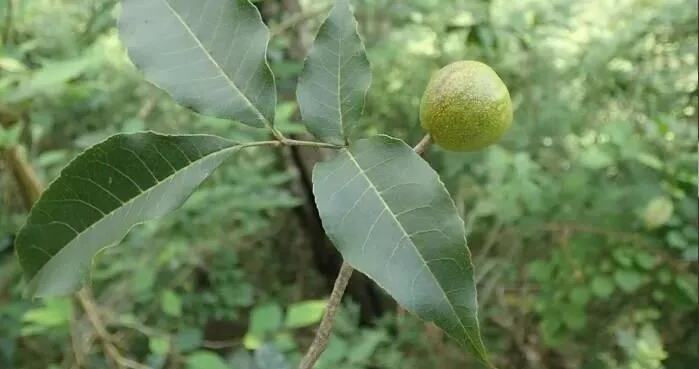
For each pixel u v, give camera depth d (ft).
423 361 1.79
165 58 0.58
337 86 0.57
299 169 2.08
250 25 0.58
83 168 0.54
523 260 1.86
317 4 2.19
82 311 1.62
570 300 1.56
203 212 1.73
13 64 1.32
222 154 0.56
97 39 2.03
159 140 0.54
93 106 1.98
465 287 0.48
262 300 2.17
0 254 1.63
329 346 1.33
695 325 1.66
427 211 0.49
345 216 0.50
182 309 1.92
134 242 1.72
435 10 2.01
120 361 1.45
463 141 0.59
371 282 2.31
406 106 2.25
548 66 2.10
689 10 1.78
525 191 1.59
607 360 1.76
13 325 1.64
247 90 0.57
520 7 1.98
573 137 2.00
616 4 2.07
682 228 1.42
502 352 1.89
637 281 1.46
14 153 1.36
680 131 1.49
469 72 0.59
